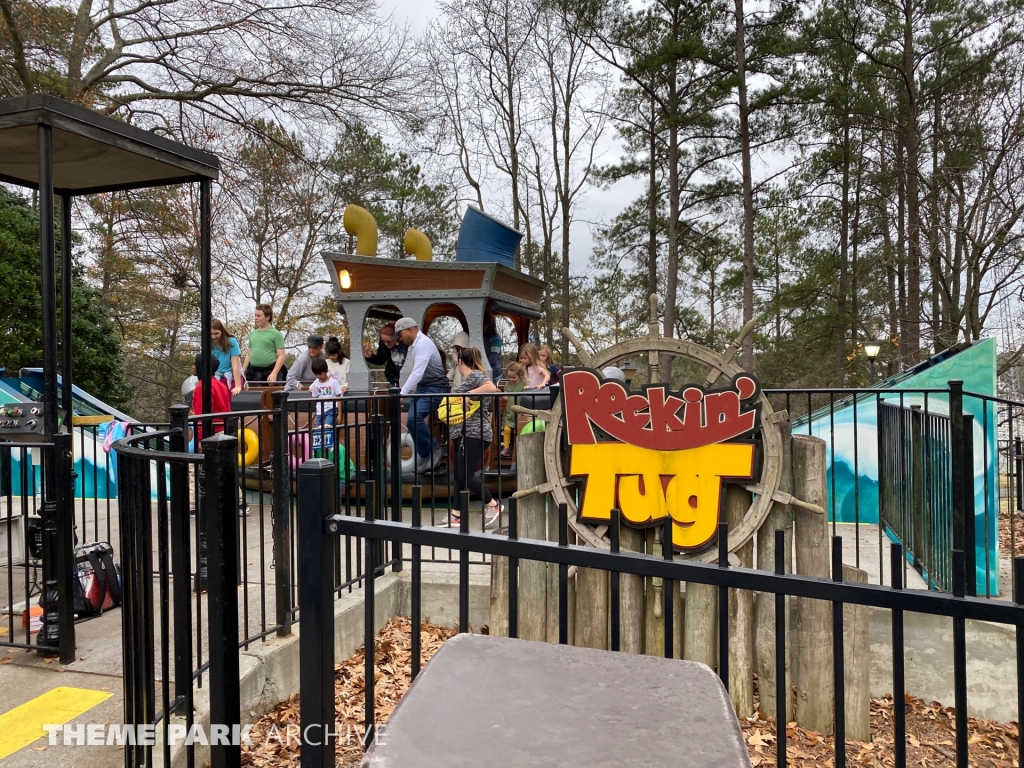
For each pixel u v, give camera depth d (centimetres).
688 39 2052
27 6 1300
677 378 2841
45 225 370
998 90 1781
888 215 2261
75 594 404
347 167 2462
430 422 682
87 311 1467
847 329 2564
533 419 448
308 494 196
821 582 176
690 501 404
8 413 414
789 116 2216
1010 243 1719
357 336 866
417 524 202
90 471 871
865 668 392
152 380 2392
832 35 2069
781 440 397
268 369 951
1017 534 807
